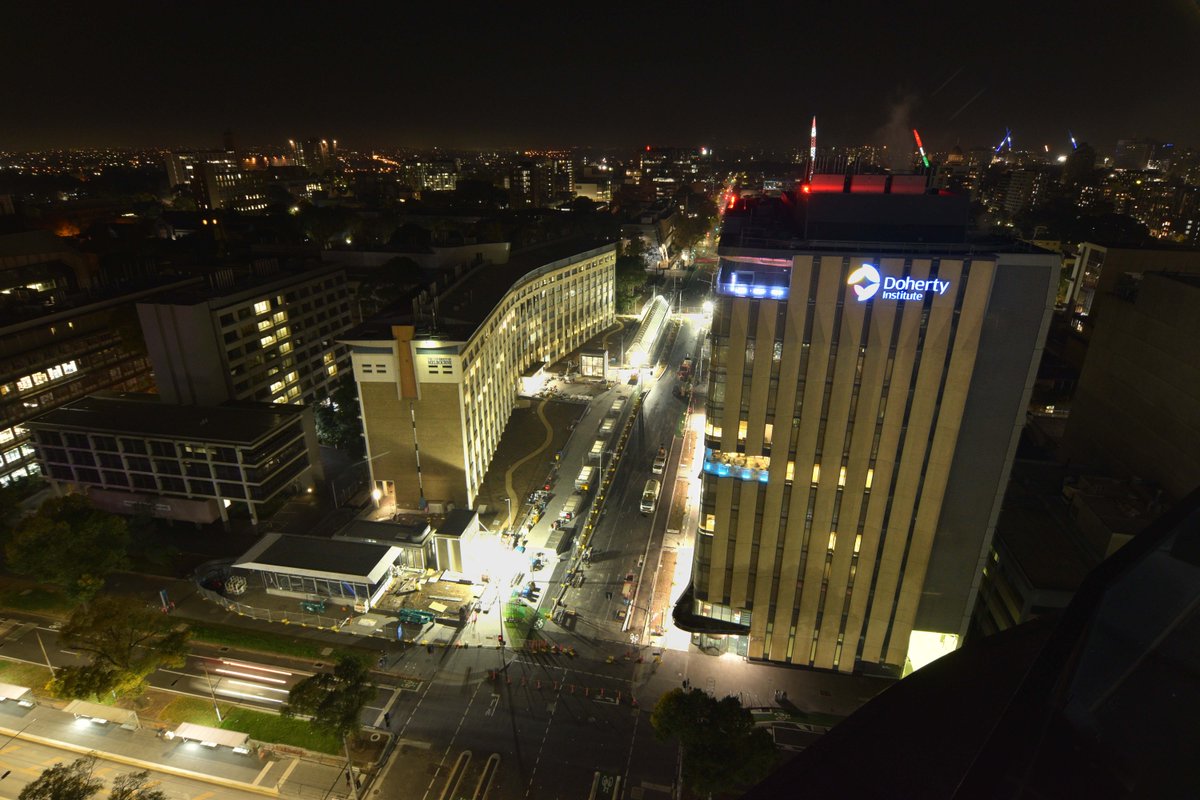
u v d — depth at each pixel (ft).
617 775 268.41
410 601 364.99
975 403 263.08
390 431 428.15
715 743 238.27
